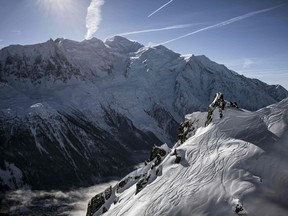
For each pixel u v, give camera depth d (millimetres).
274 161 33562
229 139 41812
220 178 34031
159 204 35281
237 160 35844
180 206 32594
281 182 30688
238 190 30812
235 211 28516
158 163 54312
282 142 36125
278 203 28500
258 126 41375
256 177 32125
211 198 31406
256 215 27562
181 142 62375
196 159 41250
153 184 42812
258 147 36812
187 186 35719
